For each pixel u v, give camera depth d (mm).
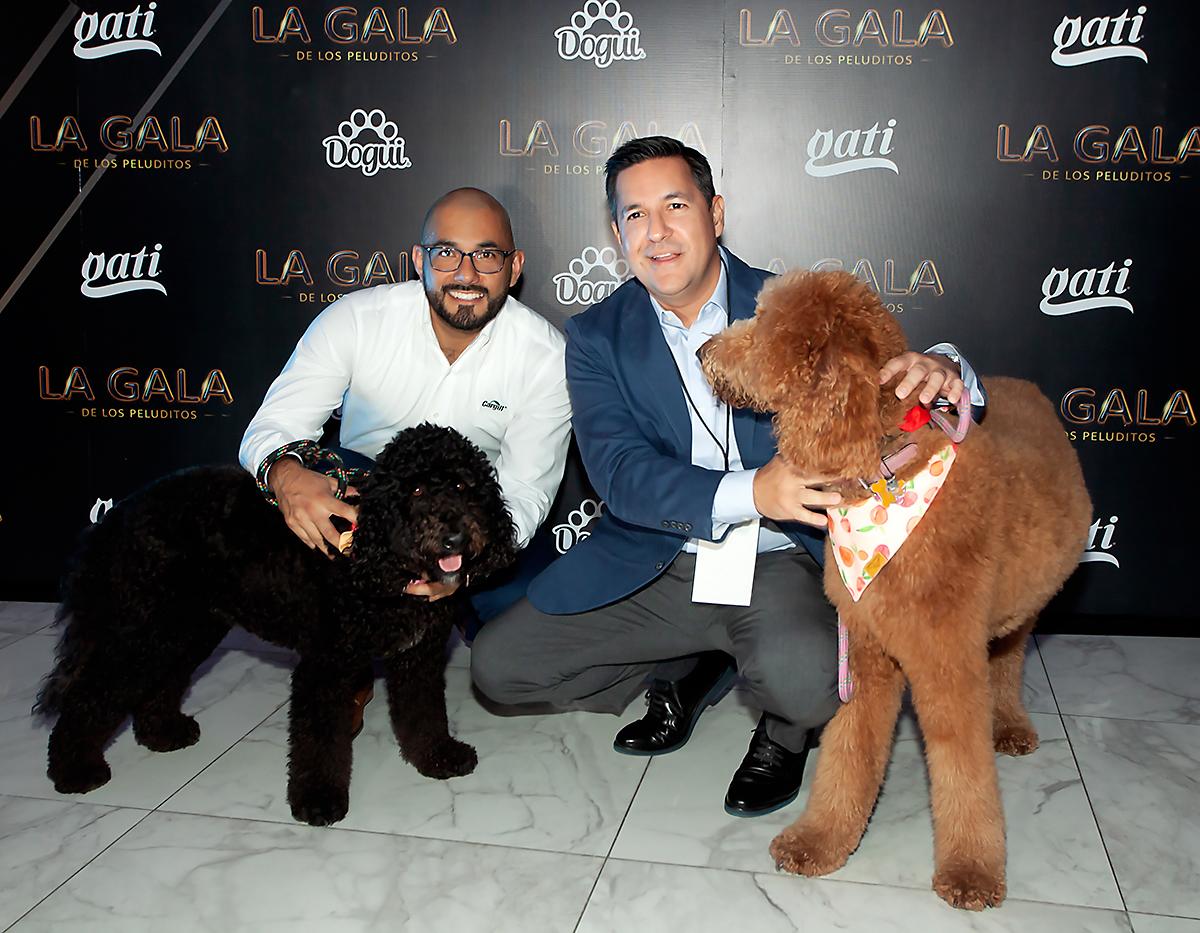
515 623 3441
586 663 3455
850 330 2291
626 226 3033
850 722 2822
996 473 2615
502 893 2697
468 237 3420
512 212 4566
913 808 3111
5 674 4180
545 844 2936
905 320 4465
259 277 4711
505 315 3686
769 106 4383
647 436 3256
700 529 2818
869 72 4316
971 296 4414
